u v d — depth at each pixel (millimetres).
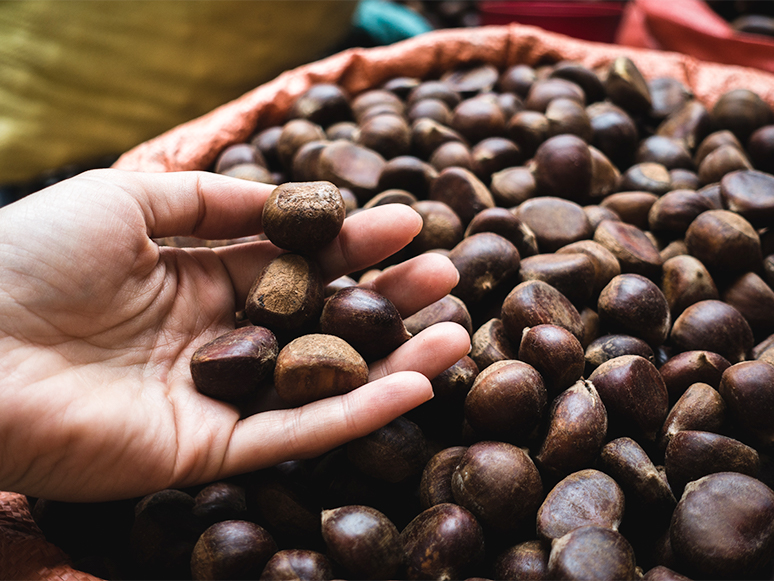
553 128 352
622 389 237
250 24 443
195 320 255
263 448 223
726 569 203
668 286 292
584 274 274
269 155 374
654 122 399
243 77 473
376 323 232
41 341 216
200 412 228
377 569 205
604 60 431
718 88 405
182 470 220
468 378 244
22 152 445
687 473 225
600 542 199
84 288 222
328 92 385
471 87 417
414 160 331
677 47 501
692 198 309
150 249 239
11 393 204
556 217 307
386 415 219
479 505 216
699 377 253
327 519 211
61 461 212
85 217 224
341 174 335
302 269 241
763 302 286
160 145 357
